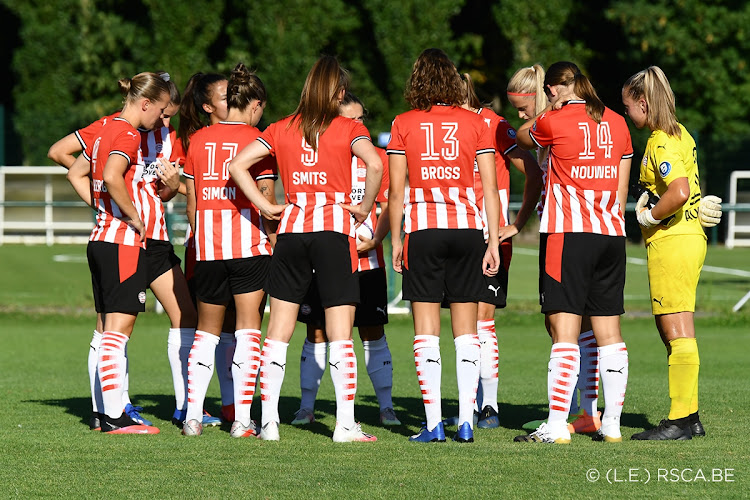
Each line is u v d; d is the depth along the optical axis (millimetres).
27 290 67375
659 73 21438
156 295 23391
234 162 20656
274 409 21297
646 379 32406
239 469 18047
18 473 17781
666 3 107000
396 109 110625
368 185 20250
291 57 108250
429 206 20375
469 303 20703
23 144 113938
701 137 102062
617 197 20672
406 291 20750
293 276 20844
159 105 22188
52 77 117000
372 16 108438
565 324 20562
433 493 16281
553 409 20859
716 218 21828
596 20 115500
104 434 21906
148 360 38156
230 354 24234
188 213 22781
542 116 20703
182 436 21734
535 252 95812
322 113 20359
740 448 20000
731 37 107188
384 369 24312
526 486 16734
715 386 29844
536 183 23250
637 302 59625
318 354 24094
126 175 22375
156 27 112062
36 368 35094
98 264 22219
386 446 20297
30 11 117875
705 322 50562
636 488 16625
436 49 20797
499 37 121000
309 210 20484
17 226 108375
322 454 19422
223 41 119500
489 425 23469
